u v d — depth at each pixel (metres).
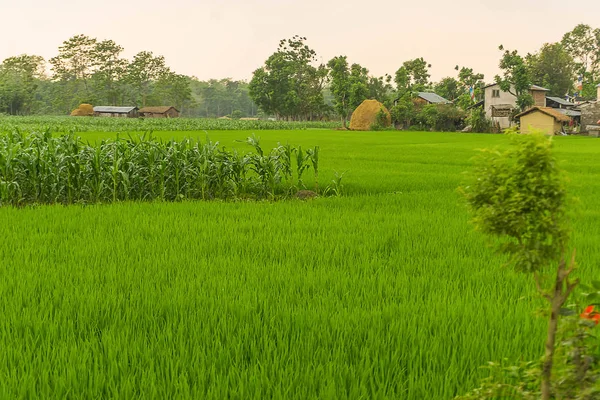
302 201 16.30
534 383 3.42
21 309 6.59
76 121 95.44
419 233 11.48
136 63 180.88
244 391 4.60
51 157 16.53
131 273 8.09
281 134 69.75
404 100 101.81
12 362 5.07
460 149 42.28
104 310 6.57
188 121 101.56
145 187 17.38
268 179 18.05
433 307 6.74
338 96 121.38
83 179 16.78
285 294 7.11
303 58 145.50
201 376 4.73
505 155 3.01
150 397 4.46
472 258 9.36
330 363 4.95
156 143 17.75
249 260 9.02
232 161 18.25
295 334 5.87
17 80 188.12
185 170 17.47
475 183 3.05
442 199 16.59
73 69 189.25
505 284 7.82
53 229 11.56
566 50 165.75
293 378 4.82
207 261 8.99
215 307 6.68
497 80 92.44
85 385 4.68
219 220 12.71
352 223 12.58
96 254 9.37
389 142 52.91
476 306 6.80
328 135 68.00
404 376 4.93
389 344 5.57
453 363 5.05
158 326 6.03
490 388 3.53
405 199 16.61
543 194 2.87
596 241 10.56
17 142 17.55
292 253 9.58
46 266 8.56
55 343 5.54
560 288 3.07
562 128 82.12
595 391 2.98
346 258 9.36
